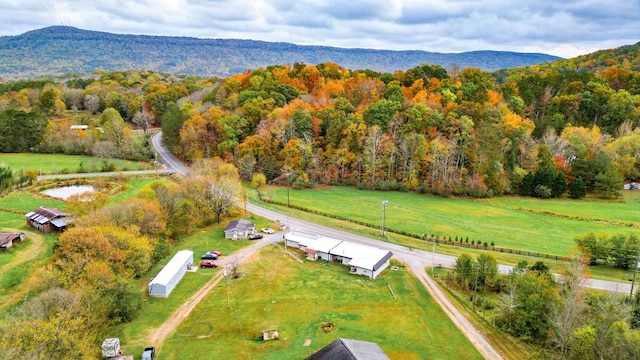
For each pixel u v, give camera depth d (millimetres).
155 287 69000
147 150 163500
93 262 63250
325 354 48969
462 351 57312
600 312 60312
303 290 72062
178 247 87750
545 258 84812
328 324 62219
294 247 89125
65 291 53688
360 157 139250
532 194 130750
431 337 60031
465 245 91375
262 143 142000
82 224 76875
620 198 127500
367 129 141625
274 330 60312
